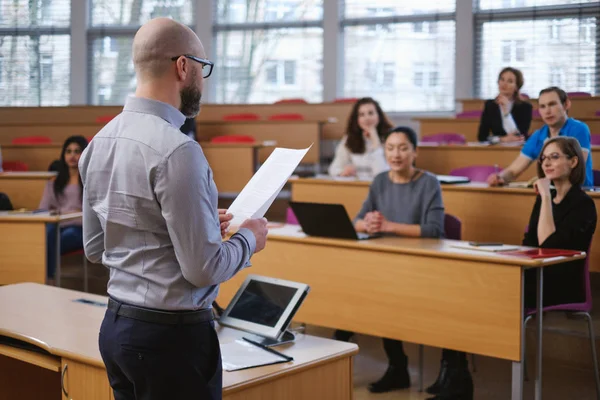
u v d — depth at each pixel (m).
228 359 1.83
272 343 1.99
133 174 1.46
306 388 1.85
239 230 1.57
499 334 2.53
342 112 8.13
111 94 10.01
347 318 2.92
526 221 3.85
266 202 1.62
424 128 6.59
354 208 4.42
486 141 5.80
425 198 3.30
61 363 1.95
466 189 4.01
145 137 1.46
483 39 8.72
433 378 3.43
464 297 2.61
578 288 2.95
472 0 8.70
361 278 2.88
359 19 9.23
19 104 9.96
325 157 8.16
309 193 4.59
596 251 3.59
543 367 3.50
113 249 1.54
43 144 6.31
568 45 8.34
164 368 1.46
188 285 1.48
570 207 3.00
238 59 9.72
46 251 3.82
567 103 3.97
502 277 2.52
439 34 8.90
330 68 9.31
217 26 9.73
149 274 1.47
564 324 3.38
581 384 3.28
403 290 2.77
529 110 5.75
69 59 9.92
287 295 2.05
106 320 1.53
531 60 8.50
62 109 8.47
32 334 2.03
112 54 9.97
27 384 2.46
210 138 7.50
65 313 2.28
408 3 9.02
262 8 9.63
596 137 5.09
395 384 3.26
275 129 7.41
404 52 9.07
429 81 8.98
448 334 2.65
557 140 3.03
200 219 1.41
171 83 1.51
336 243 2.93
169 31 1.50
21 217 3.80
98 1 9.98
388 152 3.37
